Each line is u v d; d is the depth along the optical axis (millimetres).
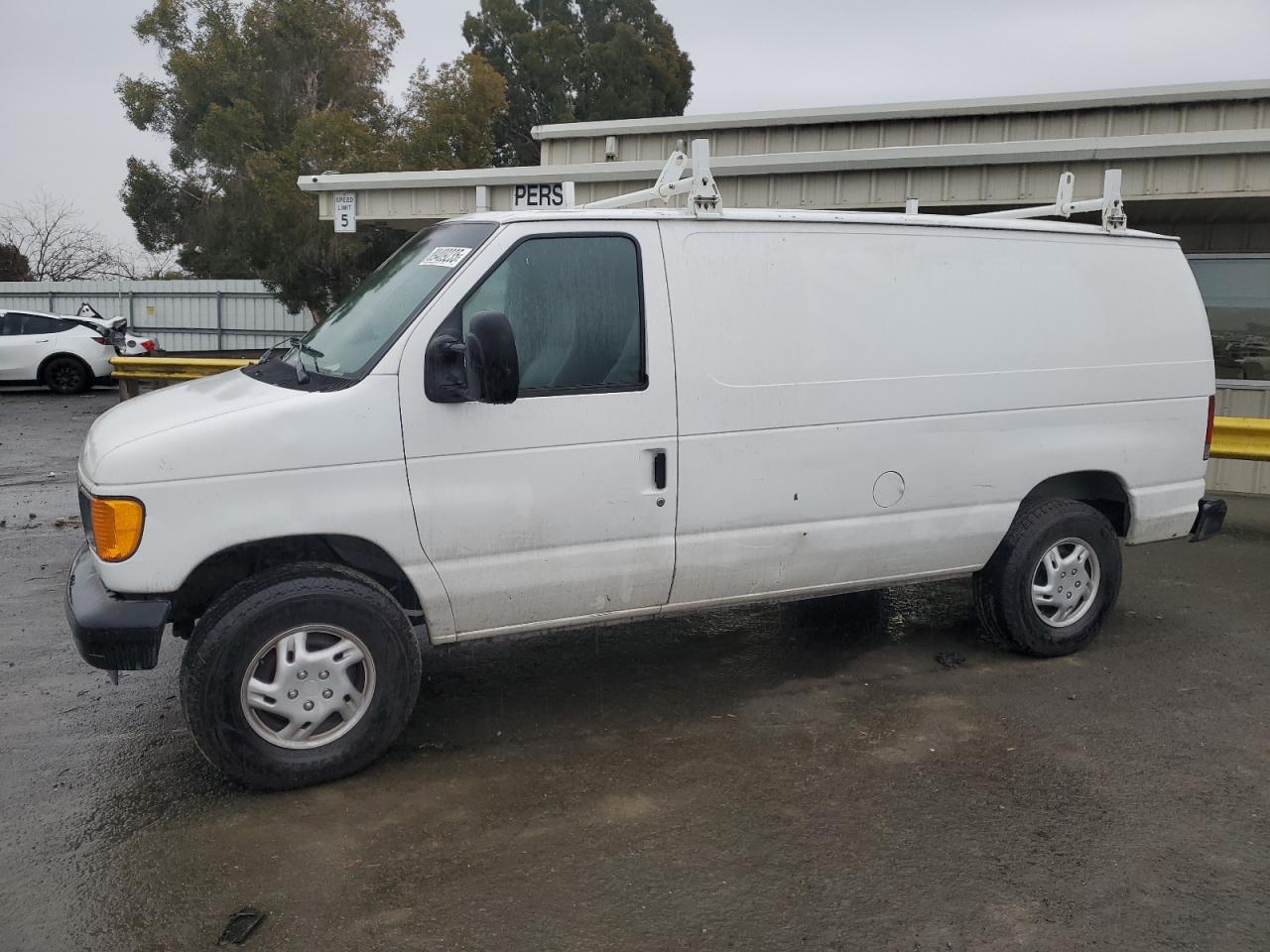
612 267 4195
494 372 3568
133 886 3301
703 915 3127
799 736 4418
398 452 3859
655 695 4895
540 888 3277
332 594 3818
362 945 2992
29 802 3850
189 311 26625
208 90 27281
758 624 5961
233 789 3936
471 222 4328
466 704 4781
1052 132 11008
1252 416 9609
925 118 11477
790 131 12188
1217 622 5957
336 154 21875
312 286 21844
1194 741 4348
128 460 3582
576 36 43938
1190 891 3250
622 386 4188
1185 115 10539
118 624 3629
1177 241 5504
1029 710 4676
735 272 4402
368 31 28828
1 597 6516
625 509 4230
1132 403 5316
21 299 27266
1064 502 5246
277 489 3723
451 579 4020
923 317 4770
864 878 3324
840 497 4645
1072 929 3055
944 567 5016
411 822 3686
